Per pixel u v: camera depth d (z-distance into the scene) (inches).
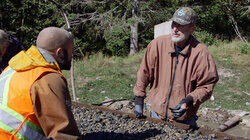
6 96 65.4
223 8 694.5
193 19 100.1
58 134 62.6
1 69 122.3
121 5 620.7
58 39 68.9
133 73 345.7
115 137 125.0
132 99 248.1
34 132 67.3
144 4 577.3
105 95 262.4
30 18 486.3
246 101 257.6
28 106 64.6
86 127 139.8
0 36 117.4
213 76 103.7
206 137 118.1
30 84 63.5
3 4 450.3
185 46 105.7
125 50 664.4
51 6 508.7
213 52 434.3
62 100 64.2
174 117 110.0
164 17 605.0
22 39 486.0
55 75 65.6
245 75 323.0
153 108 120.3
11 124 64.6
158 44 111.1
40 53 67.9
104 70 350.9
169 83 110.9
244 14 682.8
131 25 584.4
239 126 210.1
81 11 642.8
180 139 117.9
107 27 566.3
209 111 235.0
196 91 105.6
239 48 447.2
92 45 696.4
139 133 126.3
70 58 74.9
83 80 312.3
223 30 743.7
